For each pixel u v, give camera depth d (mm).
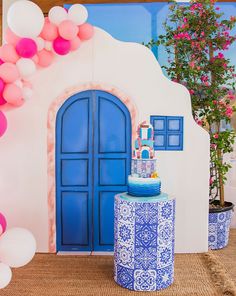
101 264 2908
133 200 2422
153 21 3975
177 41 3527
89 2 4004
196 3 3496
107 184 3180
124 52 3107
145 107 3121
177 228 3150
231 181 4039
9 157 3143
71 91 3105
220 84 3654
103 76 3111
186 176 3143
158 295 2365
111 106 3148
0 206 3160
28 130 3127
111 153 3168
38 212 3154
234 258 3088
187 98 3133
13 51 2781
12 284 2516
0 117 2756
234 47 3947
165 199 2469
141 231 2424
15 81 2830
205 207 3152
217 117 3518
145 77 3113
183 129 3137
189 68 3439
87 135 3164
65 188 3180
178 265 2877
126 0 3979
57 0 4000
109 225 3193
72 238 3203
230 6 3949
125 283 2477
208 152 3145
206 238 3162
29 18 2643
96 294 2373
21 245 2287
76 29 2889
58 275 2682
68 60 3102
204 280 2594
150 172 2572
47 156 3135
